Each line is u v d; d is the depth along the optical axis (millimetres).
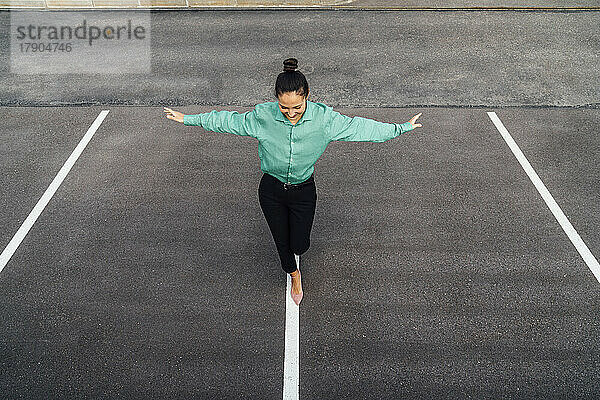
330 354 3887
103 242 4895
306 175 3357
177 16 10203
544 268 4523
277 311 4219
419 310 4191
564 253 4660
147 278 4523
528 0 10422
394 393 3621
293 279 4164
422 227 4996
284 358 3863
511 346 3898
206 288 4430
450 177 5652
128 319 4168
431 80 7570
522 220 5043
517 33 8961
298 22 9758
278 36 9203
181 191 5535
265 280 4496
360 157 6004
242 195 5480
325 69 7992
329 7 10375
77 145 6281
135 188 5578
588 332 3979
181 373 3773
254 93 7410
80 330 4086
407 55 8328
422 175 5691
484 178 5621
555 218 5055
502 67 7855
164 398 3619
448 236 4883
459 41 8742
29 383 3715
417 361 3822
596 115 6641
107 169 5871
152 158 6059
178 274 4559
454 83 7465
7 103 7164
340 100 7133
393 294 4332
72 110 7012
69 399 3617
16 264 4660
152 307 4266
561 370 3729
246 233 4992
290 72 2770
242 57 8461
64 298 4348
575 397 3562
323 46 8758
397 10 10125
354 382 3697
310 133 3066
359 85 7504
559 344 3900
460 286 4383
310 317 4160
